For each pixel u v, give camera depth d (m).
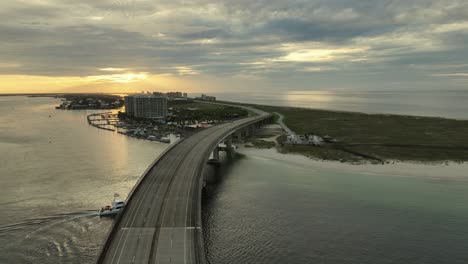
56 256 70.44
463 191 109.00
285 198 103.62
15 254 70.88
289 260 69.75
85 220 86.69
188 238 67.62
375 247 74.19
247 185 117.25
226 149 185.50
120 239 67.06
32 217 88.19
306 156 163.62
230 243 76.75
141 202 85.25
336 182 119.50
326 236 79.19
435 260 69.31
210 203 100.12
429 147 178.00
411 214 90.75
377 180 121.56
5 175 126.56
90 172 132.38
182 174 108.12
